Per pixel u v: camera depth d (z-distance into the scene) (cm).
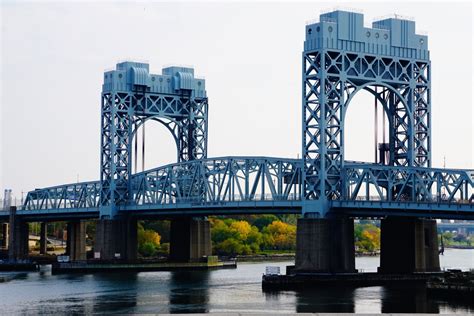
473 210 18425
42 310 16712
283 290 19625
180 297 18550
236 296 18512
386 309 16012
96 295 19188
